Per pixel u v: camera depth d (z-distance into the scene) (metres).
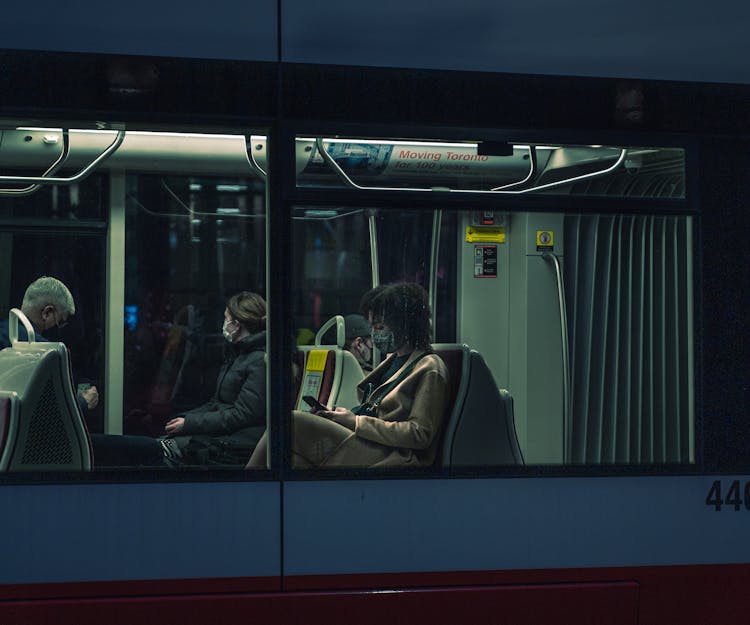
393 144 4.66
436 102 4.68
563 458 4.75
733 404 4.86
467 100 4.71
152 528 4.50
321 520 4.58
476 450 4.69
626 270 4.80
